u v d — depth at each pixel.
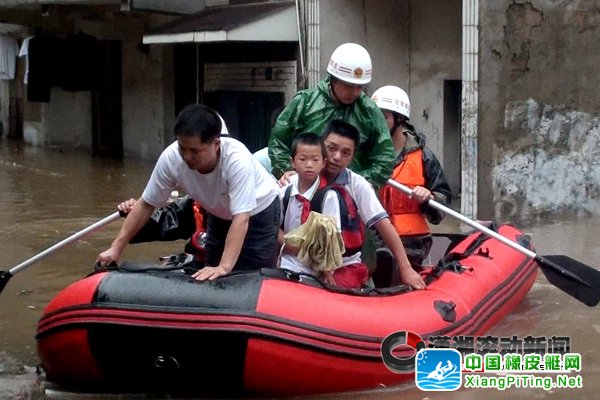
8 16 17.73
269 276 4.95
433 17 12.12
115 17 17.41
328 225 5.19
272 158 6.22
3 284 5.57
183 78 16.19
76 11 17.66
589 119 10.91
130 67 17.34
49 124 19.66
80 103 19.03
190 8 15.16
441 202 6.68
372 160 6.10
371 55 12.21
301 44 12.29
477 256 6.64
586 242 9.34
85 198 12.57
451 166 12.28
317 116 6.11
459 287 5.91
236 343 4.70
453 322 5.48
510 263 6.79
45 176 14.85
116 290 4.85
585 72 10.82
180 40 13.32
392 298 5.40
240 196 4.92
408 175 6.60
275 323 4.74
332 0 11.86
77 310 4.87
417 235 6.62
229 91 14.49
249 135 14.16
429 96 12.31
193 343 4.73
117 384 5.05
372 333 5.00
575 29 10.66
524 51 10.32
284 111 6.23
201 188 5.07
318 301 4.93
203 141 4.75
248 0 14.02
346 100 6.02
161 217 6.13
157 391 5.06
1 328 6.48
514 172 10.43
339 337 4.88
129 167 16.02
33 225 10.48
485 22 10.02
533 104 10.47
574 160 10.88
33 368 5.60
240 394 5.00
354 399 5.04
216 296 4.77
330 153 5.42
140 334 4.76
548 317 6.72
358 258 5.59
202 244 5.93
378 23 12.23
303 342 4.77
